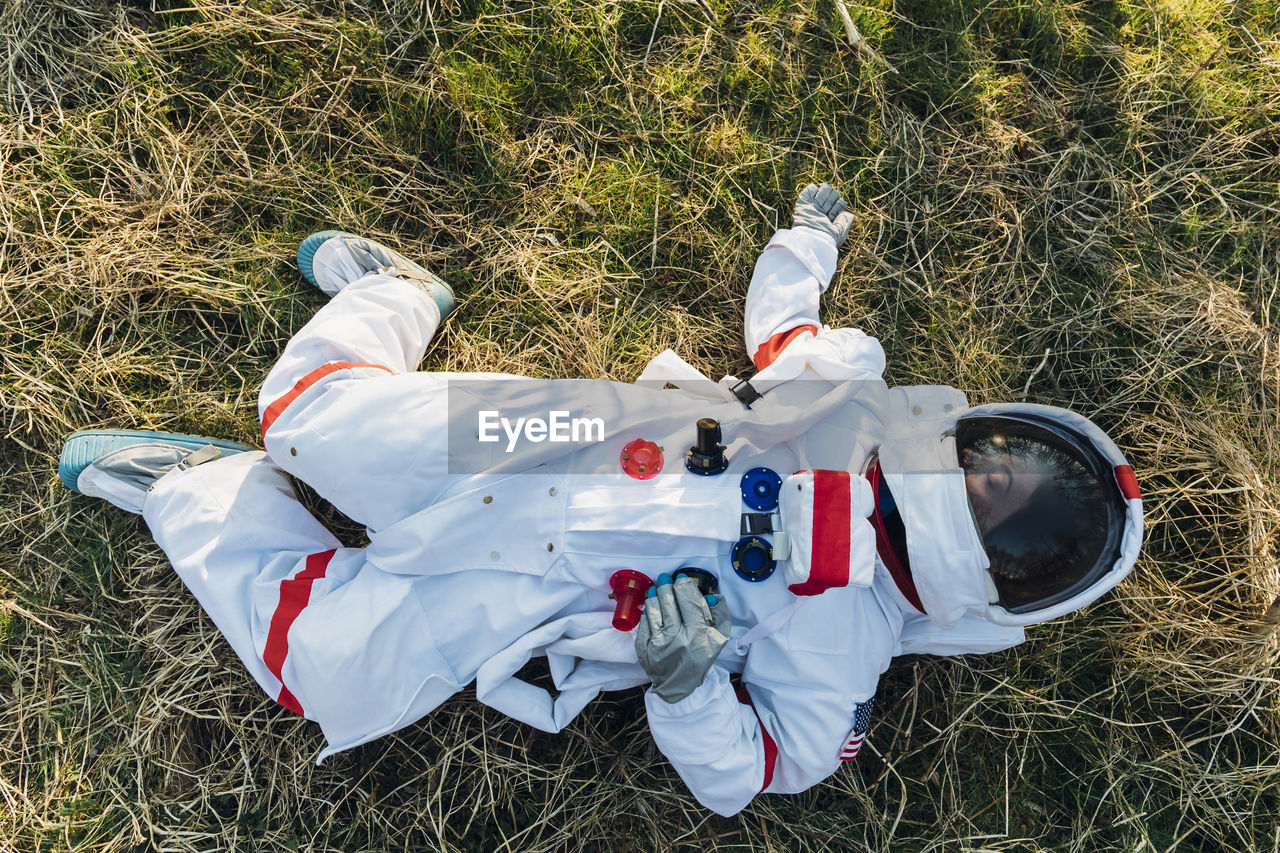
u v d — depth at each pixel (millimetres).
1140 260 2744
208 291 2512
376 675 1883
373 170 2615
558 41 2613
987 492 1629
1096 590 1637
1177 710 2602
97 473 2217
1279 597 2459
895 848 2537
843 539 1637
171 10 2508
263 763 2439
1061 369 2736
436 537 1836
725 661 1976
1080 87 2787
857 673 1862
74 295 2475
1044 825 2572
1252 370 2668
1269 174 2756
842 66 2697
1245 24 2791
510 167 2633
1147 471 2646
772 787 2057
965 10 2730
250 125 2578
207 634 2426
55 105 2486
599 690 2072
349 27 2555
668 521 1747
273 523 2090
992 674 2592
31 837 2357
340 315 2068
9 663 2402
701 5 2652
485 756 2439
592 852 2492
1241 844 2533
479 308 2648
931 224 2738
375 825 2451
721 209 2695
